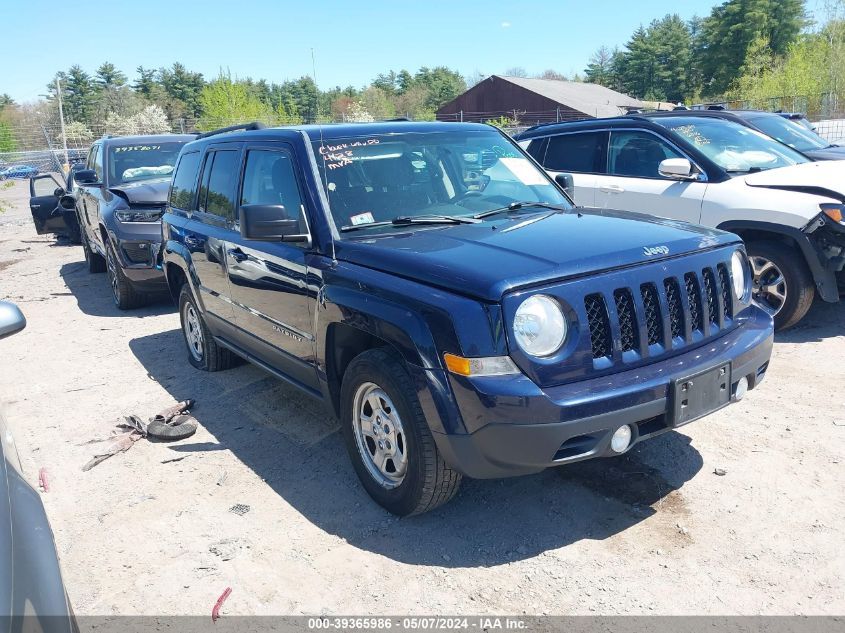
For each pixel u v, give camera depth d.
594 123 7.69
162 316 8.52
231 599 3.20
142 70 96.19
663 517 3.62
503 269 3.19
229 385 5.92
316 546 3.56
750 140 7.26
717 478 3.95
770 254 6.17
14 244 15.61
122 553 3.59
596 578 3.19
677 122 7.32
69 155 44.81
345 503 3.95
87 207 10.43
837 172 6.43
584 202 7.54
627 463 4.18
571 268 3.21
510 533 3.57
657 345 3.39
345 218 4.05
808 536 3.39
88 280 11.03
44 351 7.25
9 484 2.22
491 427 3.08
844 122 20.42
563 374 3.14
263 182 4.69
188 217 5.95
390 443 3.67
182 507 4.01
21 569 1.94
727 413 4.75
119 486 4.29
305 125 4.73
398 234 3.93
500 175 4.73
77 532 3.81
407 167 4.41
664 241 3.57
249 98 53.81
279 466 4.43
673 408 3.28
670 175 6.58
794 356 5.74
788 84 42.34
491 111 61.34
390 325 3.38
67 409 5.60
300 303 4.12
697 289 3.57
